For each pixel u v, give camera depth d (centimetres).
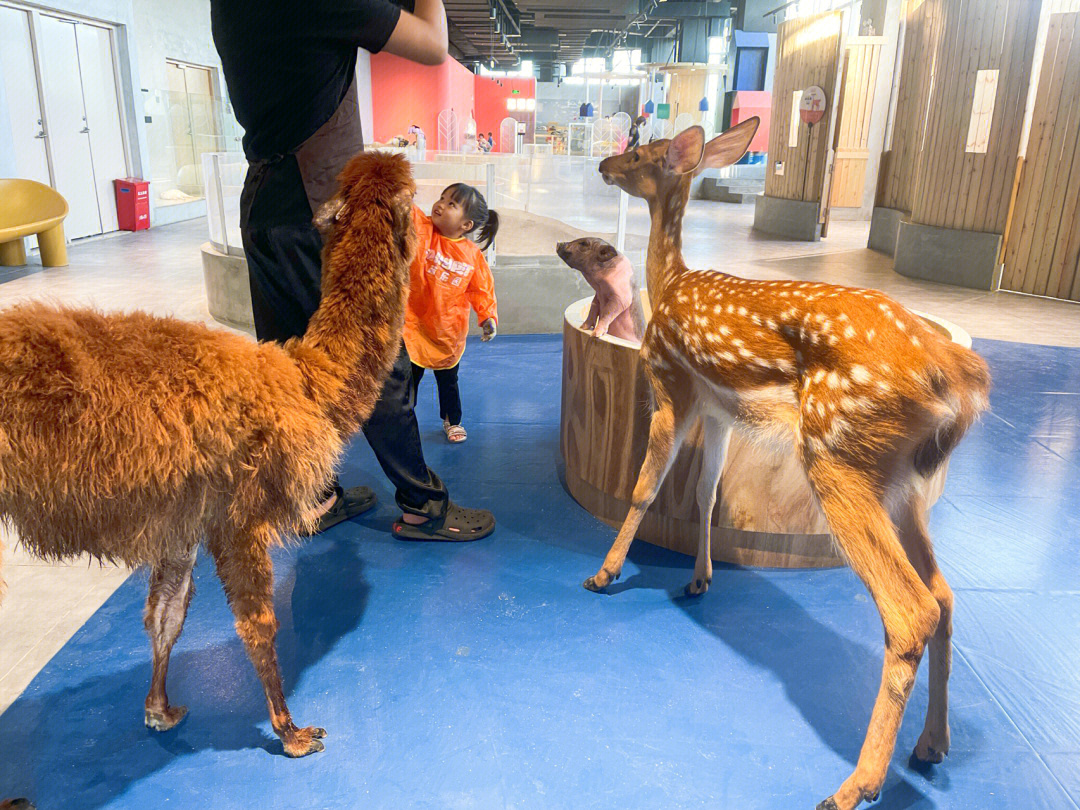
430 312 374
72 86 1140
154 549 168
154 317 173
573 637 259
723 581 296
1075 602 282
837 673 244
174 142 1523
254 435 168
